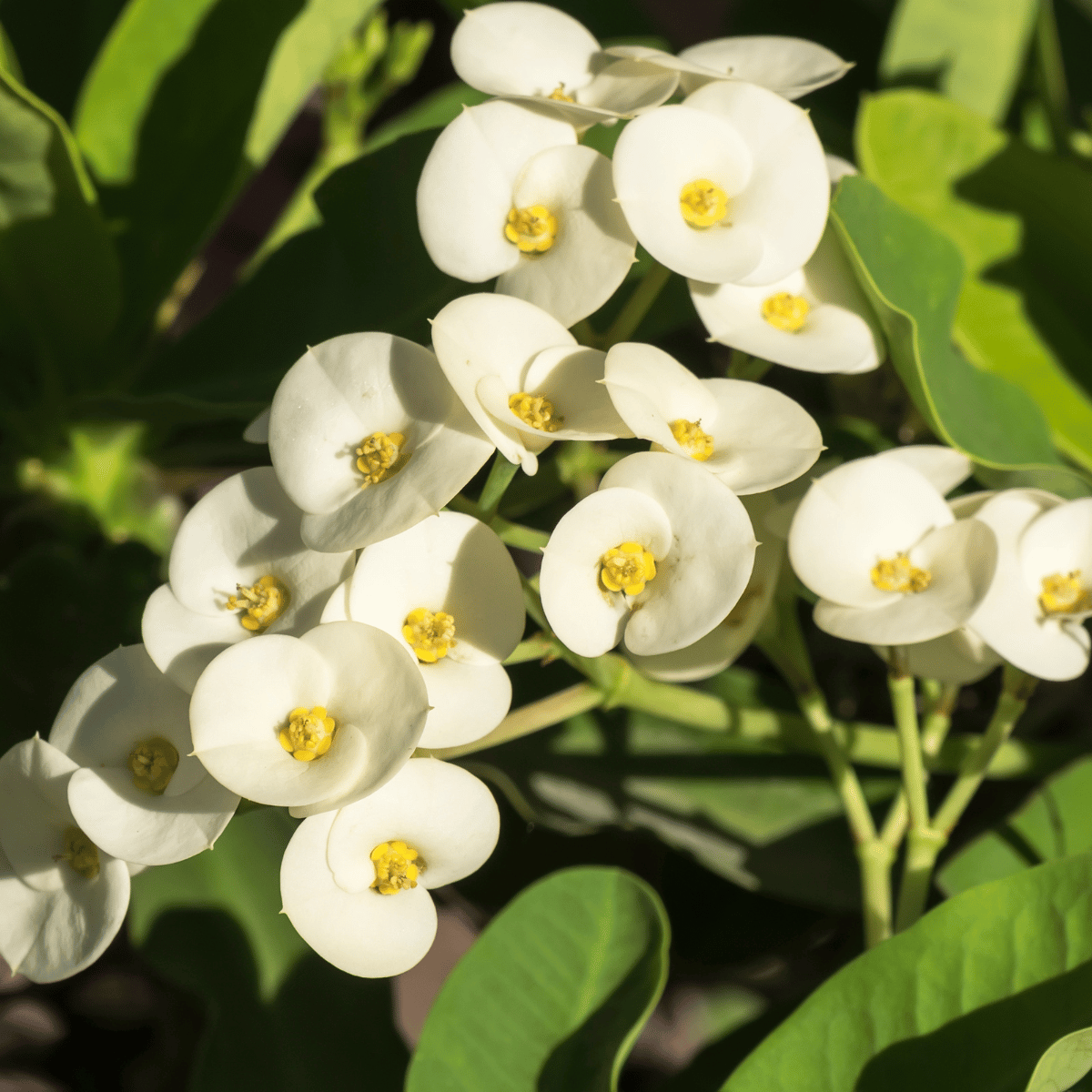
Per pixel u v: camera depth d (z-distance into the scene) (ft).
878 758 2.89
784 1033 2.75
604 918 2.83
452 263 2.78
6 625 3.00
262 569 2.74
